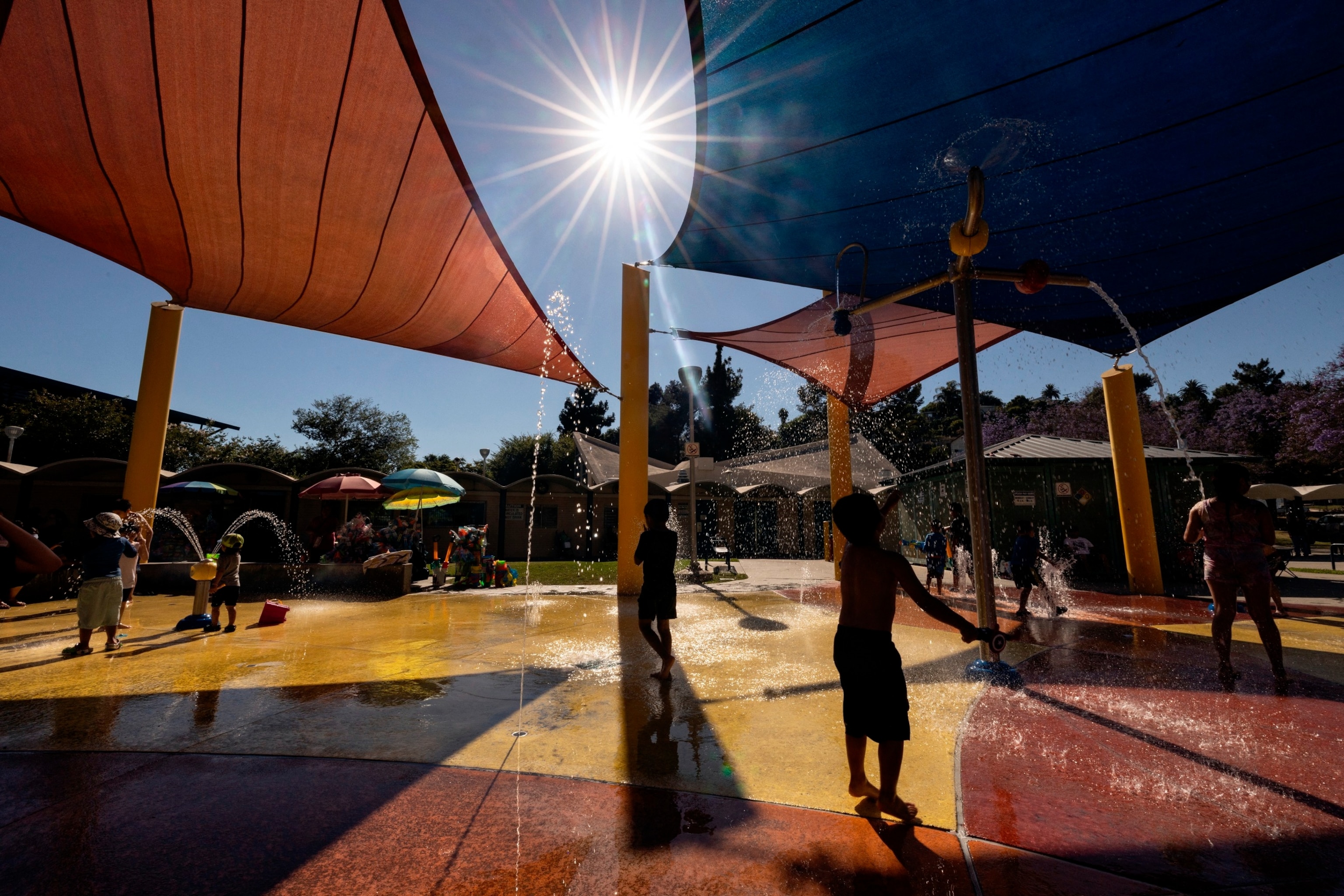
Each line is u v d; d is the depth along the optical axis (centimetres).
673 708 419
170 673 526
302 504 1880
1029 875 209
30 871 213
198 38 433
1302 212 600
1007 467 1459
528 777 301
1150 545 1098
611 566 1939
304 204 625
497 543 2266
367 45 446
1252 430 3347
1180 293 780
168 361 977
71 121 501
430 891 200
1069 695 440
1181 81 451
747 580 1441
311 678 509
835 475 1387
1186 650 601
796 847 230
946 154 562
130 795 279
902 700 263
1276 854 221
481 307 853
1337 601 1005
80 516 1619
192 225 660
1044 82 468
